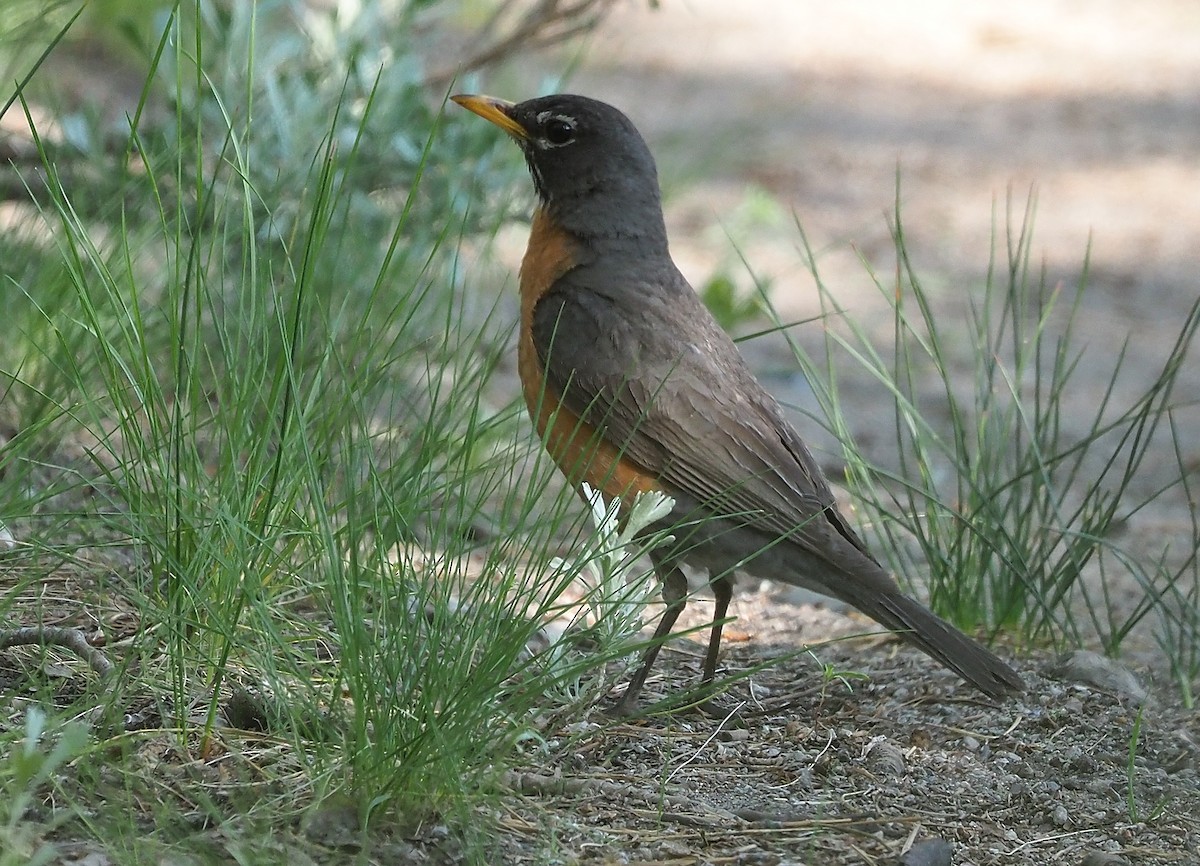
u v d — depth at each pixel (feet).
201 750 23.18
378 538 24.52
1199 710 30.89
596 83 89.92
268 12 43.86
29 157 41.81
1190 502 33.68
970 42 110.32
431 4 45.39
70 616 27.40
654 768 26.22
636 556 26.78
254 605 23.54
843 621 36.11
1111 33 114.01
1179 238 76.48
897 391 35.60
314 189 39.01
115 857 19.66
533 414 33.12
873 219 75.41
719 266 63.67
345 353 33.96
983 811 25.48
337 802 21.74
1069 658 32.37
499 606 24.00
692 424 31.27
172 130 39.99
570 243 33.71
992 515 34.88
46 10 37.93
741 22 109.70
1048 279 70.33
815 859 22.85
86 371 32.86
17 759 20.27
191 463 26.12
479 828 21.66
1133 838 24.73
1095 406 57.06
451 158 43.37
